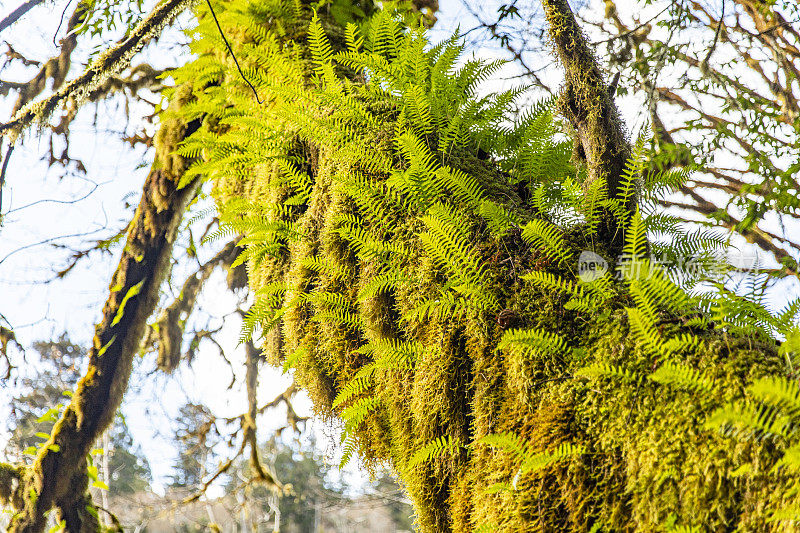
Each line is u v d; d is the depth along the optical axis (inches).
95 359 195.8
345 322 104.3
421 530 85.4
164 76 216.7
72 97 189.5
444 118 100.1
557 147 94.7
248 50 123.1
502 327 71.9
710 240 67.4
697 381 50.8
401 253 86.4
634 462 54.7
